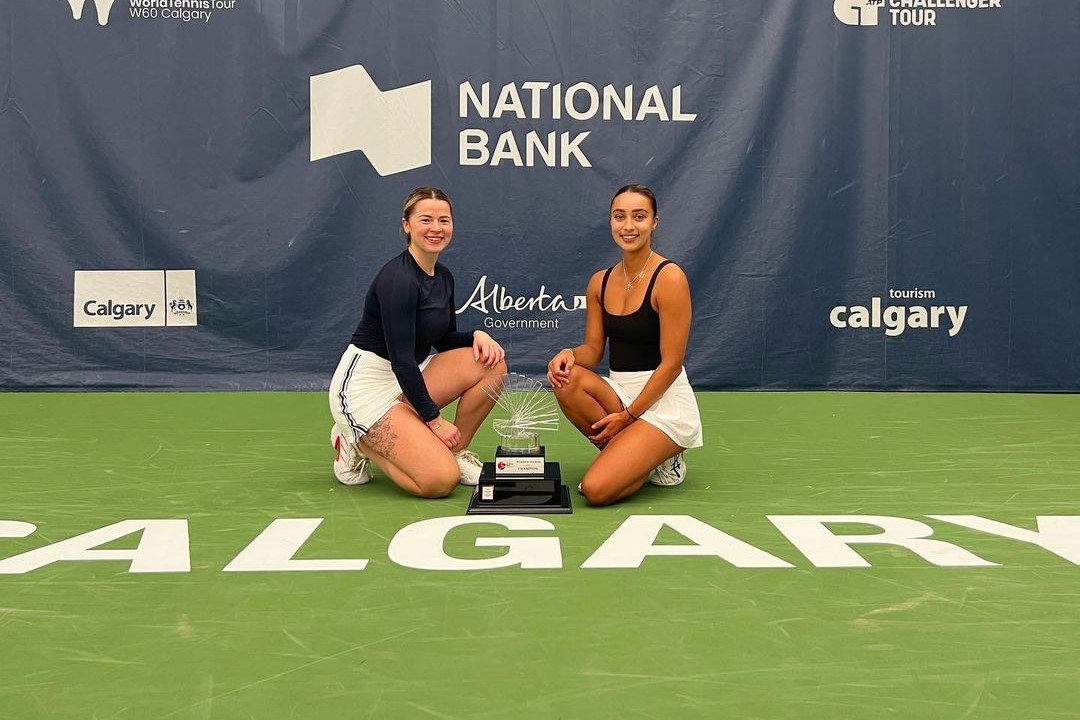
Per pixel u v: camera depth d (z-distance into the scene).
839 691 1.70
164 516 2.91
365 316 3.25
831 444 4.12
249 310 5.74
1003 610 2.09
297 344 5.77
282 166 5.69
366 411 3.16
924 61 5.71
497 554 2.51
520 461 2.98
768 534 2.70
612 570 2.37
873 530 2.74
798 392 5.79
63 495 3.17
